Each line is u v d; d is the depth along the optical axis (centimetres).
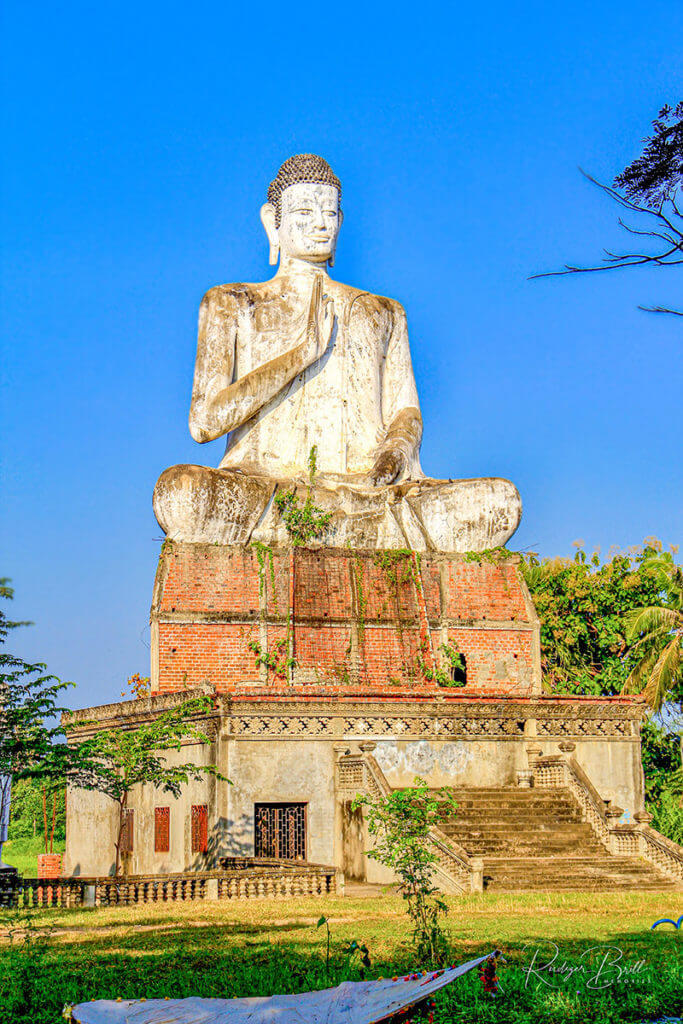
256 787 2753
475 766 2959
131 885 2341
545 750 3027
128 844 3206
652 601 4716
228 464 3934
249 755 2762
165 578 3300
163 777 2762
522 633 3550
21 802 5475
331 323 3938
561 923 1961
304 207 4066
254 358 3966
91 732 3297
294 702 2811
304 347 3881
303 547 3419
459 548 3569
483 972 1378
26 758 2486
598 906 2191
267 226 4178
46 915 2153
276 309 4012
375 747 2841
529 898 2292
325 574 3422
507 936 1809
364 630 3403
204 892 2367
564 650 4784
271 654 3309
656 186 1689
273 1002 941
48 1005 1334
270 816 2777
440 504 3562
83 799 3481
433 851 2489
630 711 3117
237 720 2770
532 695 3022
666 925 1920
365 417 4038
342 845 2802
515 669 3519
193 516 3338
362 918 2031
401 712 2909
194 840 2830
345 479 3838
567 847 2692
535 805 2831
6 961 1525
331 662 3356
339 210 4144
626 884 2497
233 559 3366
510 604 3562
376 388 4094
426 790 2127
